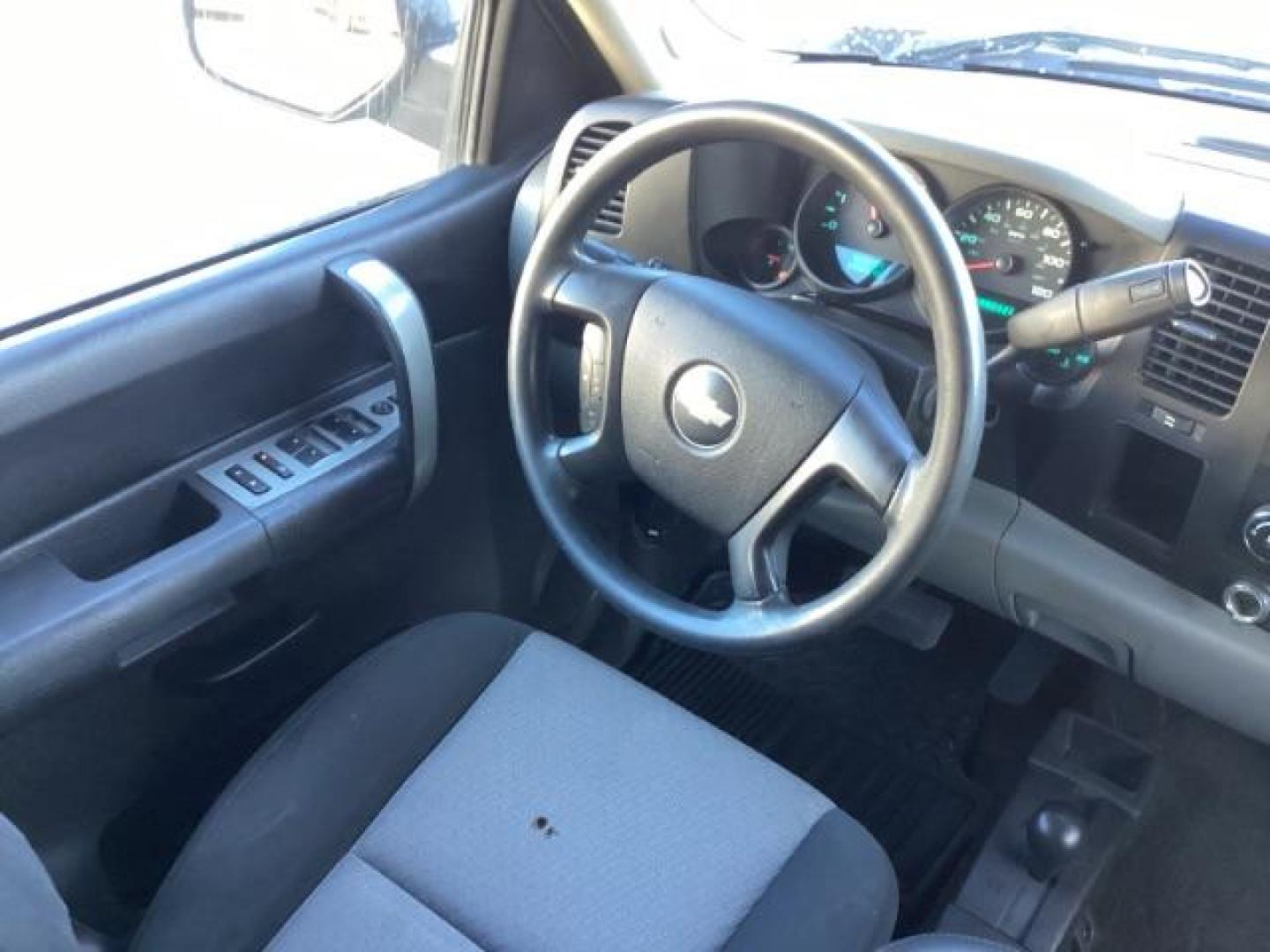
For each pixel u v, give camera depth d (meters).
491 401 1.65
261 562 1.25
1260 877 1.55
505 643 1.21
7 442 1.09
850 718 1.71
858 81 1.61
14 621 1.08
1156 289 1.00
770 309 1.07
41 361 1.10
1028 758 1.50
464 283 1.55
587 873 1.02
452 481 1.60
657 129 1.05
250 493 1.28
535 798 1.07
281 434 1.36
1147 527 1.26
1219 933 1.51
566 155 1.48
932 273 0.93
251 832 1.04
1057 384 1.25
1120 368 1.20
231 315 1.25
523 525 1.73
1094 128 1.39
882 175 0.94
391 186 1.49
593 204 1.12
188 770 1.35
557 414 1.53
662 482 1.12
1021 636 1.72
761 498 1.06
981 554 1.38
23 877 0.75
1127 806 1.43
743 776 1.10
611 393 1.13
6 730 1.07
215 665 1.32
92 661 1.11
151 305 1.19
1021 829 1.40
